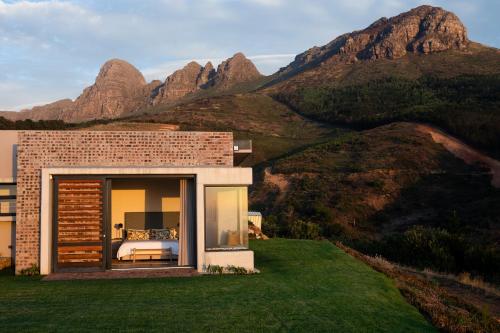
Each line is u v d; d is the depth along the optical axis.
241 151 14.68
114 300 9.16
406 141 51.88
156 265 13.16
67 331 7.12
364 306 9.69
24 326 7.29
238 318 8.18
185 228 12.95
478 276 19.42
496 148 48.12
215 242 12.68
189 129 74.50
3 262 13.52
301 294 10.27
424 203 41.28
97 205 12.34
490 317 10.99
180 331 7.34
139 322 7.68
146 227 15.79
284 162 54.22
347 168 48.59
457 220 35.09
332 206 42.03
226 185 12.80
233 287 10.61
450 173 45.31
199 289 10.30
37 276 11.84
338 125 77.88
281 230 30.58
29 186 12.42
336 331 7.95
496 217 34.88
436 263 21.03
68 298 9.30
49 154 12.63
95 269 12.22
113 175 12.36
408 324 8.97
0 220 14.05
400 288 12.23
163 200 15.95
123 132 13.06
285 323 8.10
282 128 81.44
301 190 46.53
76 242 12.22
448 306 11.44
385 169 46.50
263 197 48.53
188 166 12.93
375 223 39.88
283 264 14.20
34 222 12.36
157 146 13.22
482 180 43.22
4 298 9.27
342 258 15.64
